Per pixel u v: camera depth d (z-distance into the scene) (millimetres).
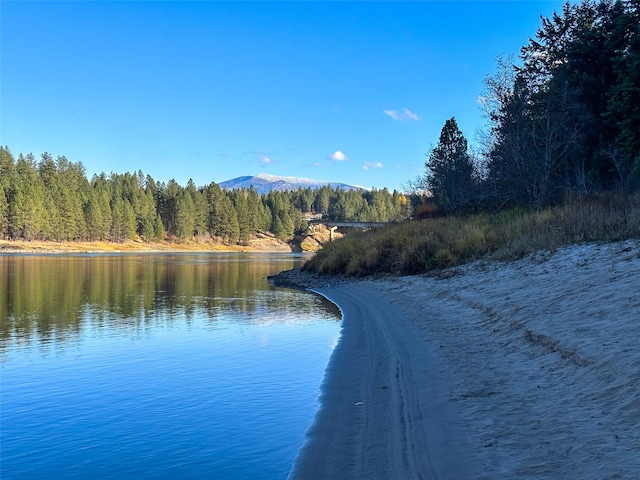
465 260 20609
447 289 16422
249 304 19969
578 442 4723
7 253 85000
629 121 23156
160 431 6461
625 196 18703
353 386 7820
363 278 26078
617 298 8625
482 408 6062
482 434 5281
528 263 15305
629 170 25172
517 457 4625
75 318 16391
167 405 7496
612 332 7164
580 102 29188
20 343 12352
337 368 9008
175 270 44469
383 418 6246
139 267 48125
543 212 20406
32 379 9094
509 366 7699
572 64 30312
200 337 12992
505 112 29094
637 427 4730
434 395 6840
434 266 22047
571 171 30953
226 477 5125
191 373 9336
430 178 44188
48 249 94312
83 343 12336
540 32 37312
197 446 5953
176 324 15109
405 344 10305
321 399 7352
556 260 14055
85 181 132625
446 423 5758
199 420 6820
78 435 6398
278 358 10445
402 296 18078
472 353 8844
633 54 23625
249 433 6285
